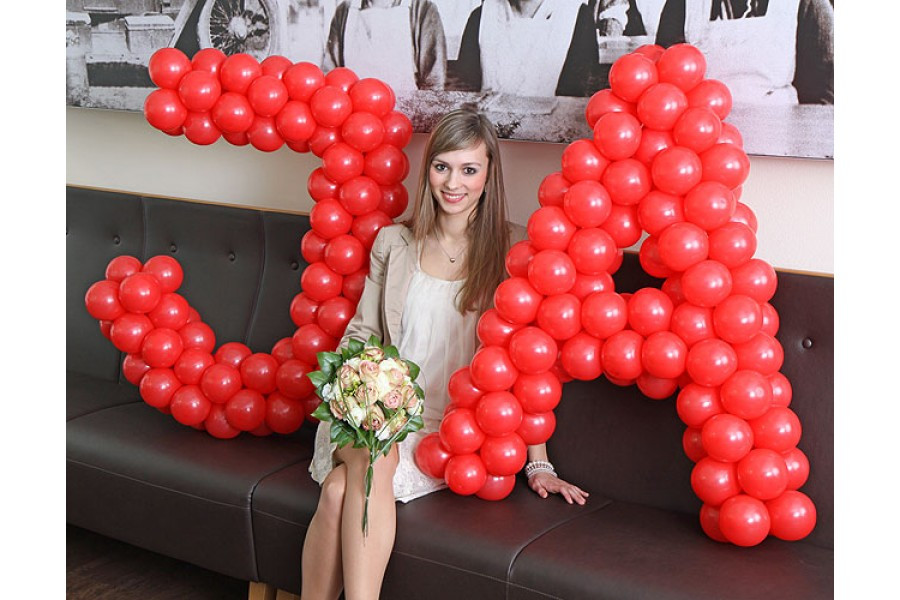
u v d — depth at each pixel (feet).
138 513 8.95
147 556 10.35
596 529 7.54
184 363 9.22
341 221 9.06
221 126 9.00
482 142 8.36
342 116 8.74
